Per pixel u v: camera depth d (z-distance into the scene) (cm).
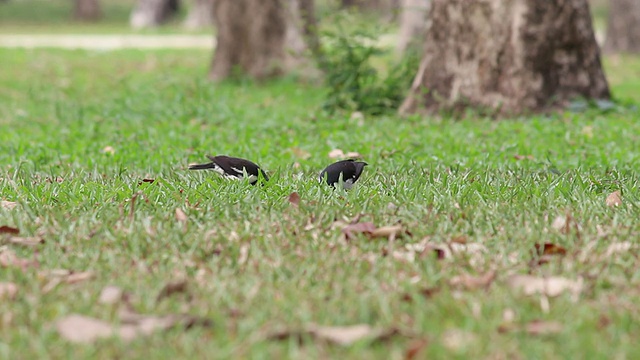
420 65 2131
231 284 806
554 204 1080
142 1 7294
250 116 2150
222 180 1227
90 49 4678
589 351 655
